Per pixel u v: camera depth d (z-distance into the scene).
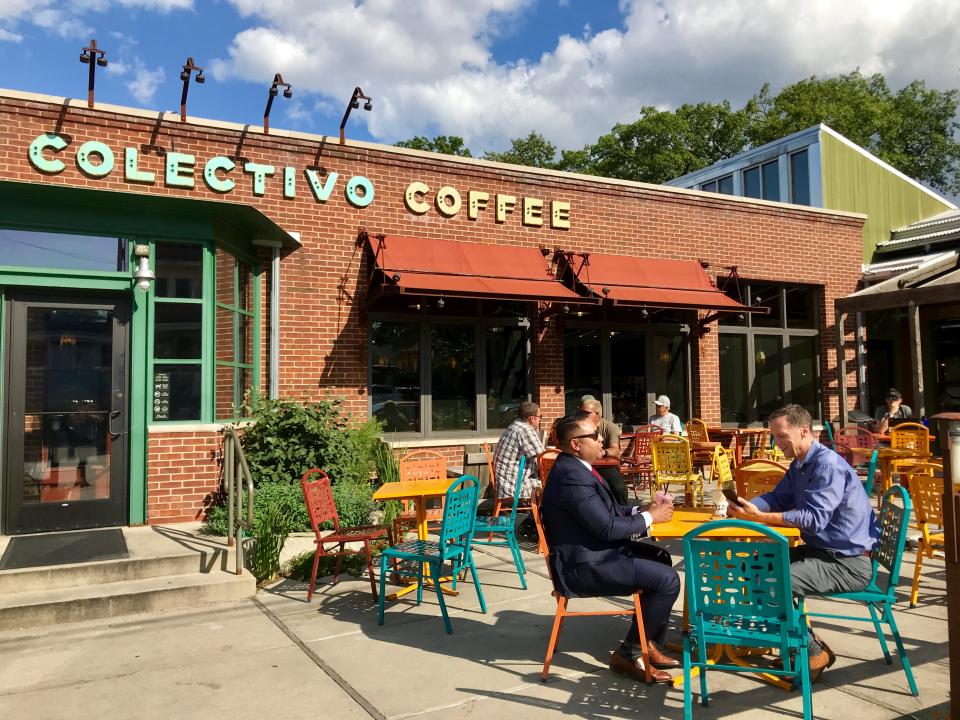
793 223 13.33
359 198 9.69
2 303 6.92
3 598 5.26
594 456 4.30
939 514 5.13
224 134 8.90
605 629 4.94
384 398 9.94
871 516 4.07
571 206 11.25
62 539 6.62
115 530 7.01
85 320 7.25
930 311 15.98
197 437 7.46
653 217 11.94
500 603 5.58
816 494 3.96
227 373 8.08
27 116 7.91
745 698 3.77
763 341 13.27
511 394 10.83
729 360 12.88
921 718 3.48
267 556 6.30
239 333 8.42
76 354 7.20
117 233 7.21
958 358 15.93
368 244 9.63
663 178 33.69
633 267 11.39
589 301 9.86
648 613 4.08
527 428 7.28
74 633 4.98
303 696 3.89
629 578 4.00
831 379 13.64
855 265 14.01
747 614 3.29
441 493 5.96
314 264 9.38
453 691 3.93
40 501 6.96
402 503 7.92
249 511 5.99
